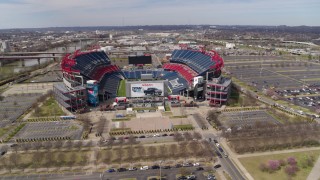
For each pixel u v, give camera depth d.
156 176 132.38
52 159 147.38
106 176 132.38
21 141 171.25
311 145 161.75
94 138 174.50
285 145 160.12
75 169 138.12
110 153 153.00
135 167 139.00
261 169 136.88
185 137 171.38
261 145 159.38
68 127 193.50
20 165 141.88
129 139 167.75
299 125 183.75
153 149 154.50
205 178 130.62
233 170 137.00
